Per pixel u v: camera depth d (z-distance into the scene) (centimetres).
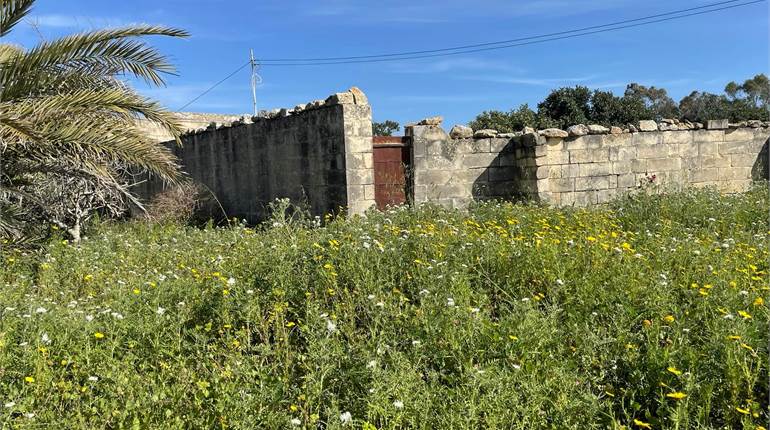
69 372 377
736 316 389
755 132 1315
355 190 985
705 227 781
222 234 897
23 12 739
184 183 1291
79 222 1001
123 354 406
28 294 569
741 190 1305
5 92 712
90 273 652
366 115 995
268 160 1155
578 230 712
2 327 416
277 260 520
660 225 760
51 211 851
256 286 497
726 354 340
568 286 476
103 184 897
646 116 2761
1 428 309
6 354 379
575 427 306
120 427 312
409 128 1081
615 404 342
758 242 634
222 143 1284
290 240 632
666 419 314
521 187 1146
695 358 341
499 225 815
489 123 2542
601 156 1169
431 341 386
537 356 368
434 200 1095
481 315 423
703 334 398
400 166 1077
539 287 493
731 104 3588
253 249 627
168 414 319
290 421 311
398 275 513
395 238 590
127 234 951
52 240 805
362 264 507
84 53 759
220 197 1308
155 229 1058
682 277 494
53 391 356
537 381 340
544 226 743
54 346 398
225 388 331
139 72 810
